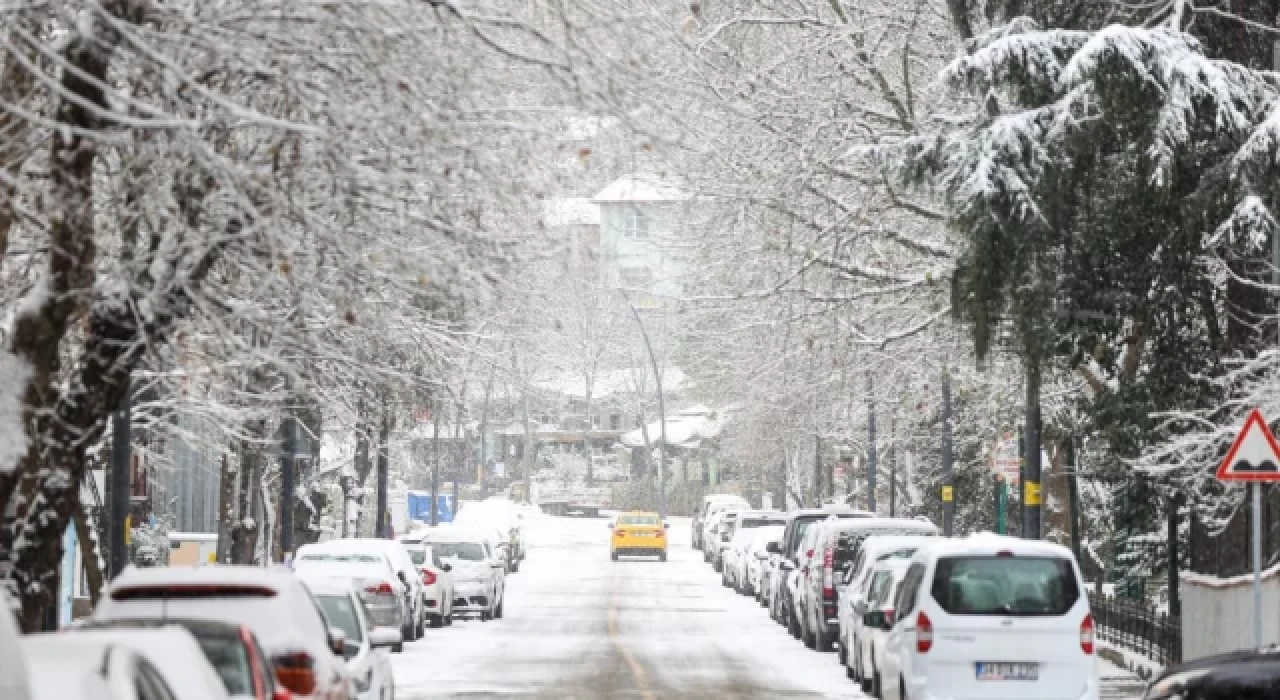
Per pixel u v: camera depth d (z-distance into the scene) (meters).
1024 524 42.41
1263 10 34.94
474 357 40.09
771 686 35.81
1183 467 35.47
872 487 73.75
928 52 44.84
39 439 21.27
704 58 43.72
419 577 49.38
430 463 106.75
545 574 91.38
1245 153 29.77
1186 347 35.62
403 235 20.53
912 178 32.78
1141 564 51.12
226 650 16.02
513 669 39.25
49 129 19.34
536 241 22.23
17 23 18.28
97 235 21.95
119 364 21.47
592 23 19.88
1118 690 33.84
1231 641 31.39
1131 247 33.94
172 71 16.98
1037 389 34.44
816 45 44.56
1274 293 32.97
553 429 194.25
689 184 45.53
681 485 166.88
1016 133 31.48
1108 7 34.53
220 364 23.59
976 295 31.92
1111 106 30.62
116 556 30.25
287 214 19.30
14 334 20.33
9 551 21.11
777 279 47.56
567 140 20.69
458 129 19.52
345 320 20.98
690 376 107.38
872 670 33.31
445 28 19.31
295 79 19.17
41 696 11.07
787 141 44.53
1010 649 25.56
